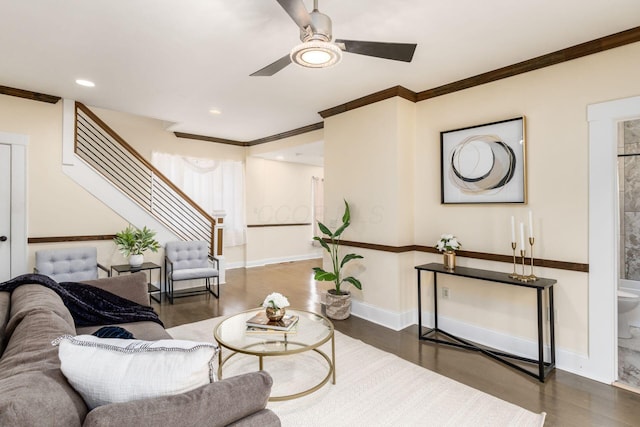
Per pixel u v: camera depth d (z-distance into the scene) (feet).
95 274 13.05
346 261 12.35
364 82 10.94
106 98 12.77
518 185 9.48
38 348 3.86
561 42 8.28
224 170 21.44
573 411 6.91
